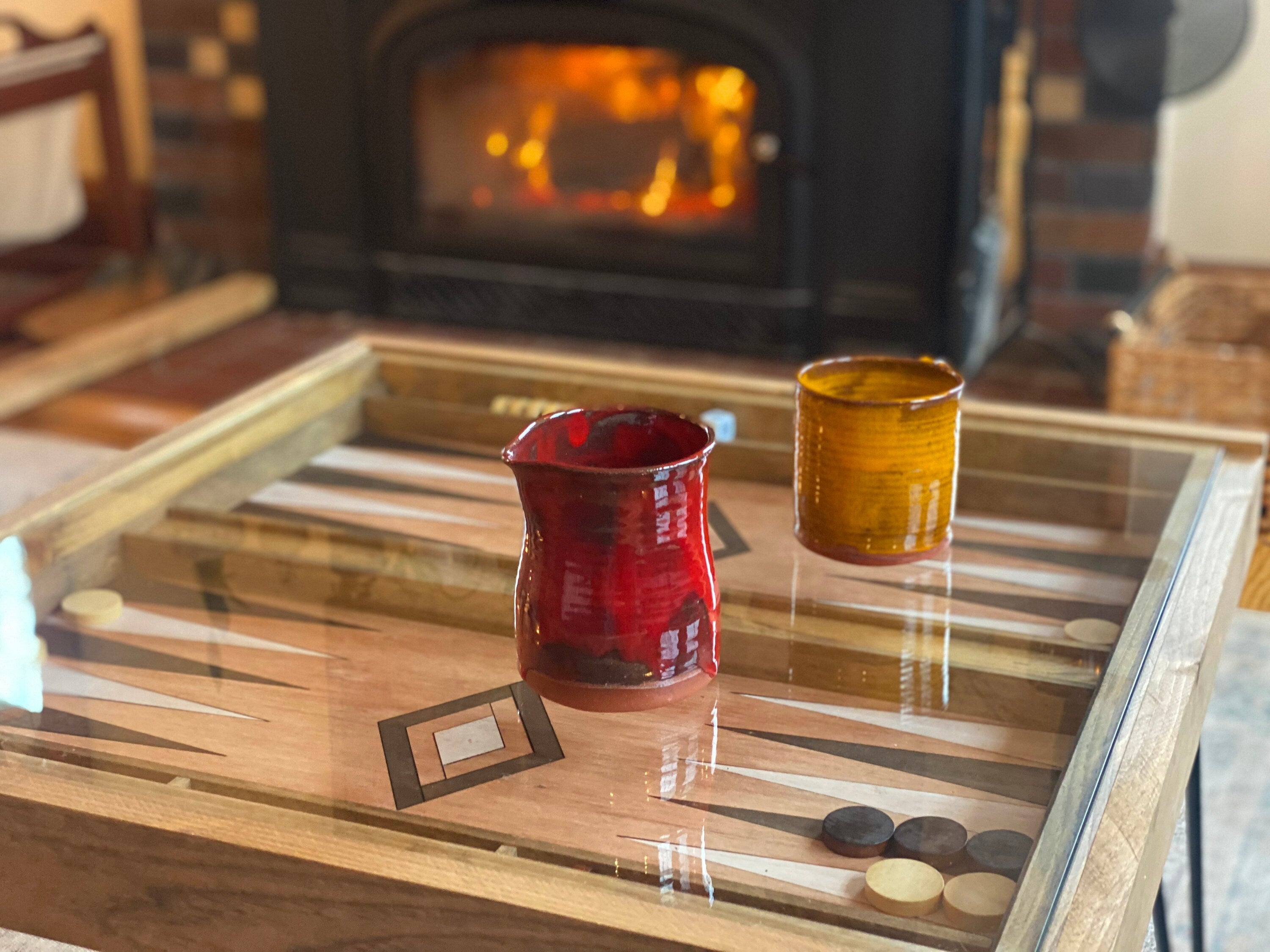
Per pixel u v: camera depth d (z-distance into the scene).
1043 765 0.85
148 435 2.82
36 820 0.81
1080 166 3.10
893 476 1.04
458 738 0.90
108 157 3.70
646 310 3.29
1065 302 3.23
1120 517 1.18
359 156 3.44
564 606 0.87
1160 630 0.97
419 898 0.74
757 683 0.95
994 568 1.09
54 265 3.97
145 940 0.81
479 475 1.30
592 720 0.92
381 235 3.50
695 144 3.18
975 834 0.78
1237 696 1.81
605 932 0.71
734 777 0.85
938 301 3.05
